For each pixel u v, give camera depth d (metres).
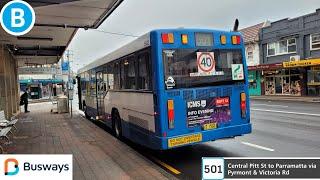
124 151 8.55
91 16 12.76
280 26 33.69
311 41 30.02
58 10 11.66
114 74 10.77
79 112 23.00
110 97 11.44
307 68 30.27
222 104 7.75
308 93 30.28
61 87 65.62
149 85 7.55
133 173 6.45
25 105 24.80
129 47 8.85
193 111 7.36
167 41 7.21
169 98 7.13
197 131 7.39
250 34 38.66
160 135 7.09
